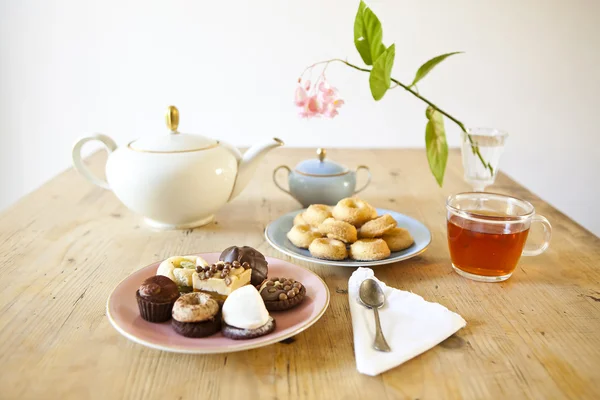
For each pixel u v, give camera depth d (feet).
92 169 5.08
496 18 7.77
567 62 7.95
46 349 2.31
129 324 2.36
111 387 2.07
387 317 2.53
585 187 8.51
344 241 3.16
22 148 8.30
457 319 2.50
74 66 7.91
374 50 3.29
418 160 5.49
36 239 3.50
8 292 2.80
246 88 8.05
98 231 3.65
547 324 2.55
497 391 2.08
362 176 4.91
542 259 3.27
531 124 8.24
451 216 3.03
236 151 3.83
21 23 7.71
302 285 2.69
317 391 2.07
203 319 2.30
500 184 4.77
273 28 7.79
